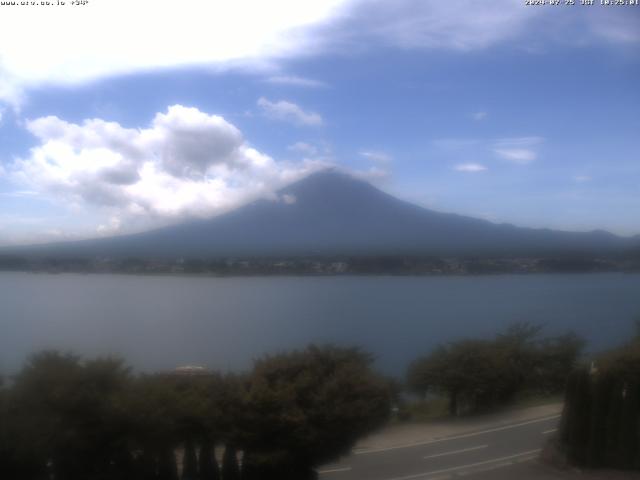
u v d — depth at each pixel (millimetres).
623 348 19484
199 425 13953
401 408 25125
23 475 12609
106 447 13000
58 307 53188
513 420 24500
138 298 62812
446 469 17609
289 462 14523
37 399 12734
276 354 17078
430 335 40812
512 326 32469
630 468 16469
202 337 40438
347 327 47500
